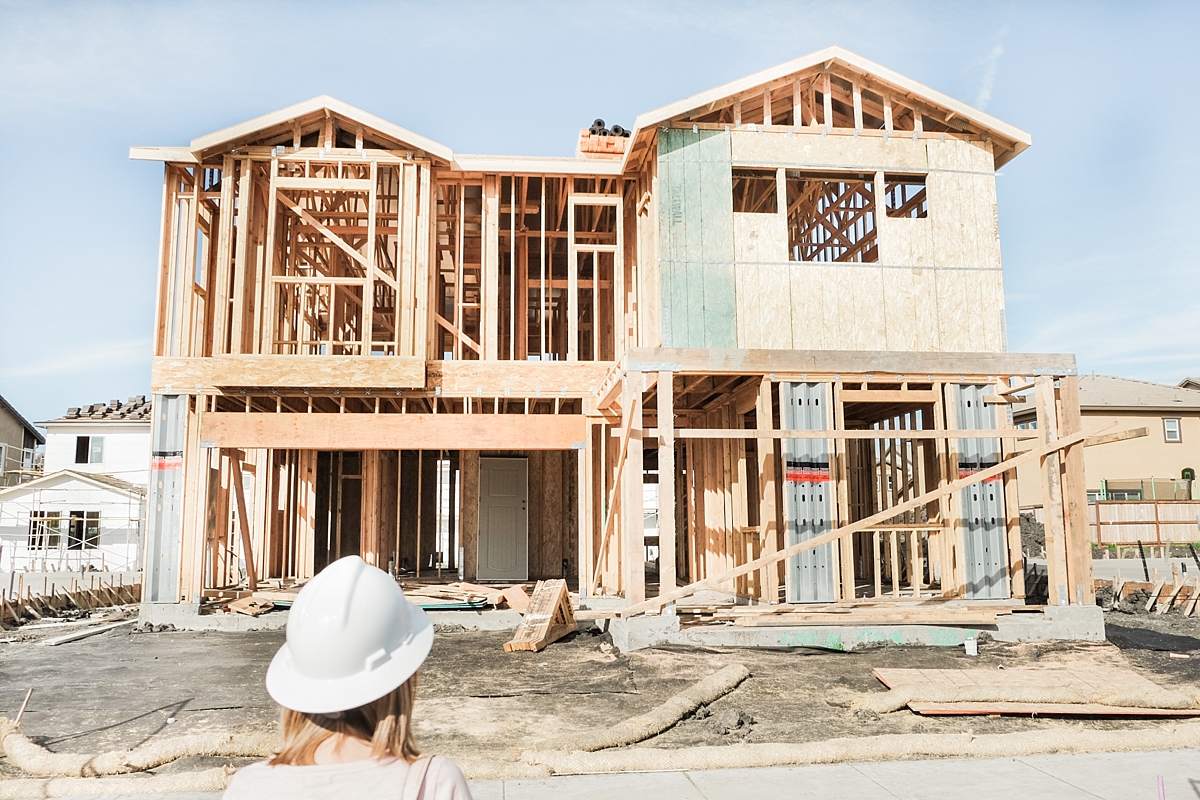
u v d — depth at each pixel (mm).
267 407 14969
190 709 7660
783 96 13148
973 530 11781
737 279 12289
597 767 5676
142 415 36094
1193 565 22922
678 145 12508
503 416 13859
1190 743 6117
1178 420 34469
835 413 11516
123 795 5336
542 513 18125
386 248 18422
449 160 13859
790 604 11141
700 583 10273
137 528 31000
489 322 14234
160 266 13484
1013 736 6102
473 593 13375
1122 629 11734
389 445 13477
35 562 30219
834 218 16141
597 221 17000
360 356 13219
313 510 16531
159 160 13492
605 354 18297
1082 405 34156
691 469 16672
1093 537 29625
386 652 1655
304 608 1679
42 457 44656
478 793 5234
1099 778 5387
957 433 10852
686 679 8562
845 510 11430
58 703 7938
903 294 12461
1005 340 12539
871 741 5996
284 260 15016
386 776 1538
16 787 5406
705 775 5574
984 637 10422
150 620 12875
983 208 12828
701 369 10914
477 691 8227
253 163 13750
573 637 11312
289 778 1537
